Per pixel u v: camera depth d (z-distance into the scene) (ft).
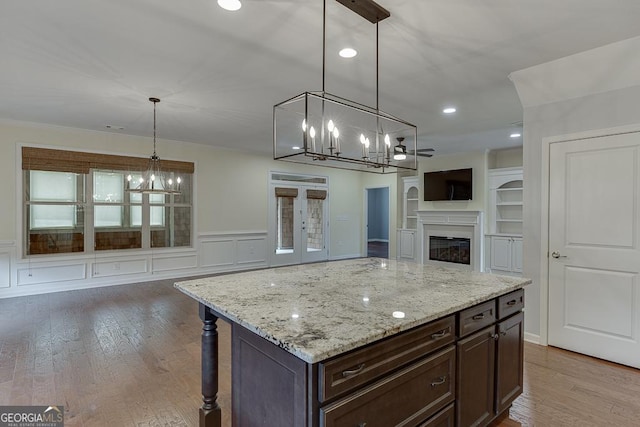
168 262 21.08
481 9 7.23
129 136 19.56
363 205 31.83
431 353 5.38
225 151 23.35
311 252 28.37
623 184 9.57
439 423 5.51
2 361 9.75
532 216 11.30
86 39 8.57
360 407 4.39
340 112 14.65
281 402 4.54
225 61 9.82
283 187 26.50
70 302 15.78
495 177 22.84
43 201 17.57
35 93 12.42
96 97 12.86
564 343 10.67
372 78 11.03
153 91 12.25
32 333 11.93
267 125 17.11
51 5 7.13
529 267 11.40
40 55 9.41
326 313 5.16
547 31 8.14
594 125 10.04
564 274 10.66
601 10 7.27
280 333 4.36
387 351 4.70
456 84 11.53
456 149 22.89
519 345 7.45
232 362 5.64
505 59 9.65
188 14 7.49
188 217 22.02
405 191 28.30
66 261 17.94
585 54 9.27
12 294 16.61
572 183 10.48
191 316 13.91
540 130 11.10
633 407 7.64
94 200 18.90
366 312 5.21
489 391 6.58
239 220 24.08
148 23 7.84
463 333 5.91
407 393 4.99
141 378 8.89
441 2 6.98
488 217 23.04
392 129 17.42
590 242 10.15
